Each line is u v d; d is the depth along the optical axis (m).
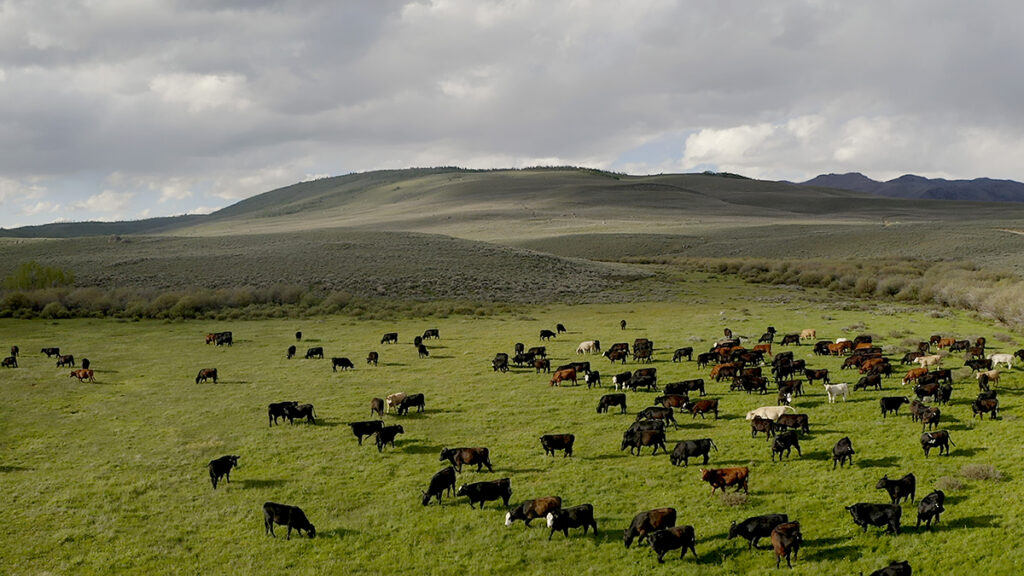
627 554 17.20
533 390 34.41
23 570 17.17
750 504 19.53
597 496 20.55
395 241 106.00
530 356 41.38
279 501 20.97
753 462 22.83
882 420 26.81
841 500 19.47
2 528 19.53
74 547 18.38
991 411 26.17
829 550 16.83
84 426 29.52
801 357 41.22
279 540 18.50
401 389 35.41
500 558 17.22
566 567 16.72
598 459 23.86
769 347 42.53
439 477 20.62
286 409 29.11
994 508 18.12
